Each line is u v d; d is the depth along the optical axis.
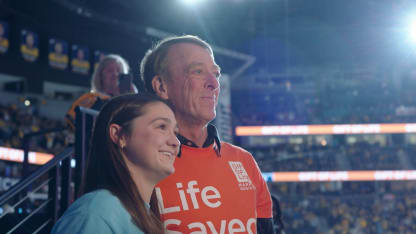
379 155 27.06
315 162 26.56
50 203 2.09
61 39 22.06
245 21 30.52
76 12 20.72
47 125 19.20
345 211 23.12
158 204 1.32
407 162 26.58
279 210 2.44
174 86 1.46
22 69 20.62
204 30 28.91
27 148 3.03
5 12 19.41
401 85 33.59
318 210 23.64
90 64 23.44
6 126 16.89
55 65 21.45
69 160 2.15
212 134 1.52
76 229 0.89
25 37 20.05
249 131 22.28
